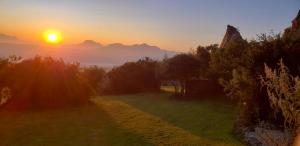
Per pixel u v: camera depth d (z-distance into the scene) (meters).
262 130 9.66
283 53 11.45
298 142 5.05
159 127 12.92
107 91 33.59
